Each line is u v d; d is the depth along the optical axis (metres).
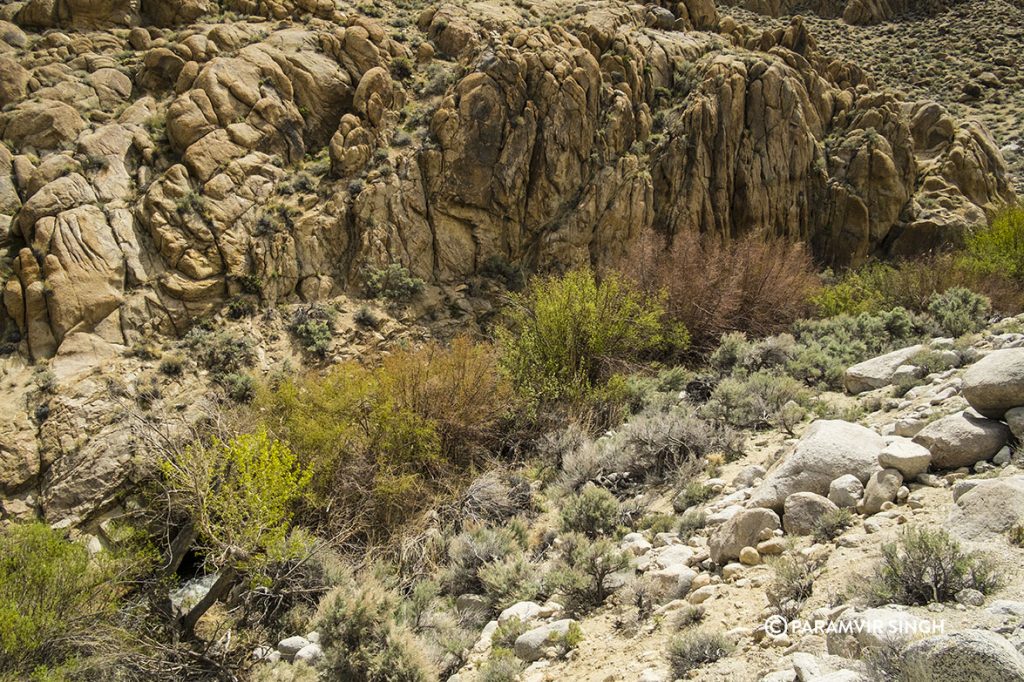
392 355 12.85
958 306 12.20
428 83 19.03
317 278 15.74
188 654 7.15
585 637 5.78
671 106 21.27
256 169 16.19
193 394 13.05
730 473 8.26
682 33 24.66
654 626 5.45
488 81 17.94
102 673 6.47
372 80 18.17
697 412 10.42
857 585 4.51
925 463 5.91
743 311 16.12
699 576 5.79
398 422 11.07
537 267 18.11
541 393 12.97
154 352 13.46
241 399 13.20
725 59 21.70
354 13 21.33
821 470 6.27
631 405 12.70
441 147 17.55
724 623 4.98
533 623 6.42
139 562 7.79
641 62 21.34
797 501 5.93
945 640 3.08
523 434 12.18
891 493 5.71
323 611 6.94
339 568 9.01
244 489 8.02
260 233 15.43
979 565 4.14
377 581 8.27
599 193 18.83
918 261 17.20
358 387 11.37
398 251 16.66
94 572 7.05
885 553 4.36
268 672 6.71
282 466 8.07
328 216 16.27
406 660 6.24
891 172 21.88
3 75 16.02
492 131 17.78
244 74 17.11
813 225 21.98
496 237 17.88
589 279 14.20
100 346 13.20
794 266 17.38
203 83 16.55
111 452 11.54
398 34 20.19
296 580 8.64
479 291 17.16
